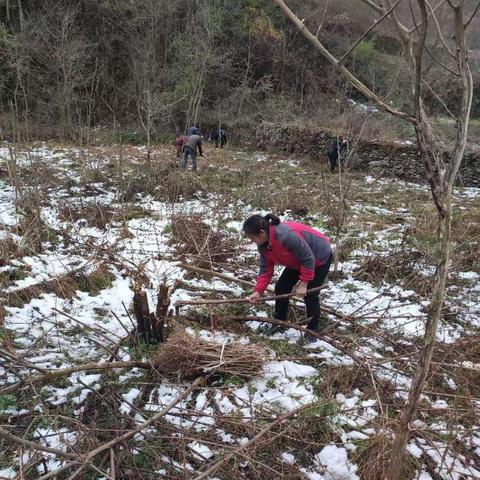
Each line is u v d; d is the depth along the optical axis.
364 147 14.62
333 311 4.12
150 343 3.65
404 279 5.29
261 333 4.03
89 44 17.59
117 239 6.19
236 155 15.40
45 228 6.10
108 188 9.18
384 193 10.86
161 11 18.81
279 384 3.30
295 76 21.14
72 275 4.88
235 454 2.63
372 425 2.93
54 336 3.79
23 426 2.82
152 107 12.02
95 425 2.78
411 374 3.50
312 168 14.13
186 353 3.29
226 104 19.91
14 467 2.51
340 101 7.96
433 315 1.89
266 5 22.16
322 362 3.61
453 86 11.39
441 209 1.78
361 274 5.46
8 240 5.47
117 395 3.07
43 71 15.66
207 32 17.86
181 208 7.39
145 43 17.55
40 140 13.85
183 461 2.56
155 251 5.87
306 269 3.41
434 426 2.98
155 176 9.62
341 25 17.56
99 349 3.65
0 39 15.00
